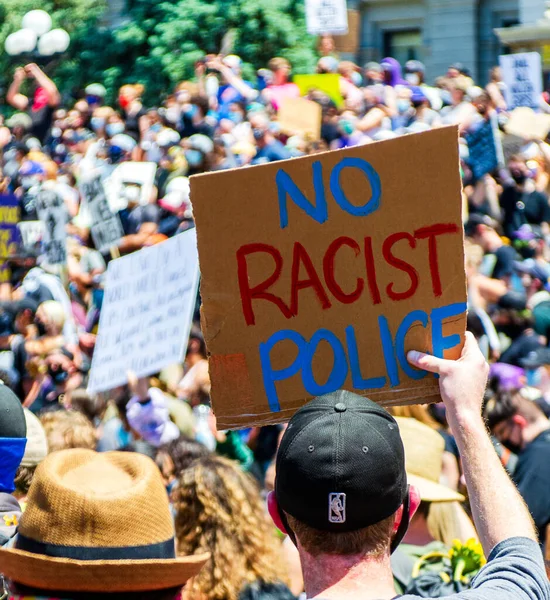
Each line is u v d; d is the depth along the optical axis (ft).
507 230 44.11
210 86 57.82
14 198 42.14
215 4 79.71
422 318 9.54
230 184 9.79
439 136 9.41
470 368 9.12
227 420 9.93
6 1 90.33
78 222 46.52
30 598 8.34
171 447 17.37
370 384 9.68
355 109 53.78
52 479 8.39
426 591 13.65
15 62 89.25
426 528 15.39
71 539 8.23
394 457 7.79
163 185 45.85
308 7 61.67
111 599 8.23
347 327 9.70
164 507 8.63
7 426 11.88
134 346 24.50
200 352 29.58
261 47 79.36
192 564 8.50
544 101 55.01
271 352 9.86
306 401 9.82
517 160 44.93
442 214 9.45
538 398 22.77
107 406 25.41
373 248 9.62
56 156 64.08
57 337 31.83
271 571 13.70
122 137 56.13
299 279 9.79
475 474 8.52
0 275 41.45
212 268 9.87
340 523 7.62
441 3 87.71
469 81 56.18
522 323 30.99
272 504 8.32
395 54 91.61
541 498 18.89
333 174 9.66
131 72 83.15
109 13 94.48
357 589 7.66
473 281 31.27
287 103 49.03
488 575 7.91
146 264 24.61
